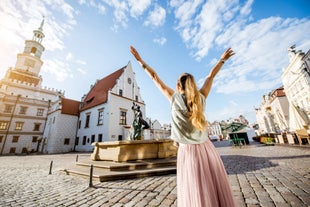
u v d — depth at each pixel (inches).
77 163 280.7
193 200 38.5
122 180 188.2
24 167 346.0
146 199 121.7
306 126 434.9
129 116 1010.1
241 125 689.0
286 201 100.2
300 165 199.3
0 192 157.6
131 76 1167.0
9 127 1129.4
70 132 1101.1
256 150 442.3
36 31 1790.1
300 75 829.2
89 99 1138.0
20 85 1437.0
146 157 253.6
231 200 39.6
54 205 120.4
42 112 1305.4
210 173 41.4
